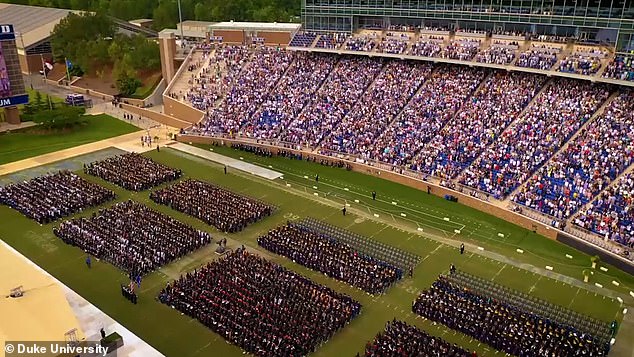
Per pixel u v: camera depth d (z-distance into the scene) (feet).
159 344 139.23
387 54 295.07
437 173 238.48
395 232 201.77
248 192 235.40
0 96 297.53
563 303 158.61
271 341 135.95
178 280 166.50
